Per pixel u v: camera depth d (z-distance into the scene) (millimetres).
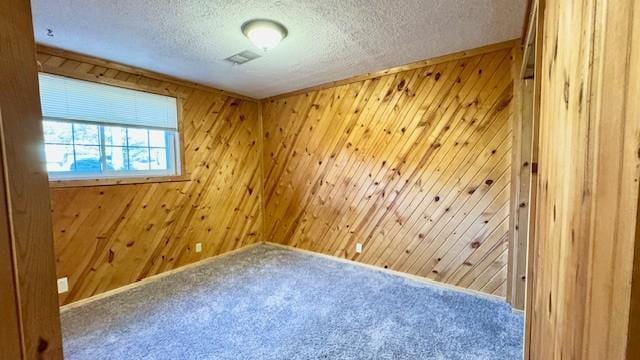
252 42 2342
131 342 2045
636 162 313
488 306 2492
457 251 2805
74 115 2590
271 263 3604
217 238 3857
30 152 539
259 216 4418
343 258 3646
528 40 1751
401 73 3035
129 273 3000
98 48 2479
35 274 548
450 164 2801
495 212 2600
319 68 3057
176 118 3377
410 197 3061
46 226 567
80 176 2682
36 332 551
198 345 2012
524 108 2314
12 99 512
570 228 569
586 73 491
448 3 1872
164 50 2545
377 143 3264
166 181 3287
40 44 2361
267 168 4336
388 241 3248
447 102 2781
